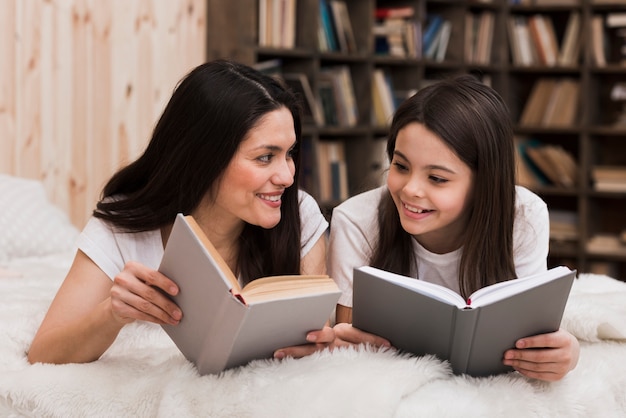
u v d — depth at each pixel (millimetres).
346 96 4043
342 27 4020
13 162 3045
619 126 4555
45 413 1351
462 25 4453
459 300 1276
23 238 2576
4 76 3000
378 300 1342
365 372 1261
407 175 1541
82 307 1514
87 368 1404
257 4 3697
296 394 1231
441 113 1501
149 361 1457
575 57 4605
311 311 1298
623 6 4496
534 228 1713
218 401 1259
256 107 1495
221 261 1243
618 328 1548
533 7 4660
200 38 3664
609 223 4832
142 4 3404
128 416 1324
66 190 3203
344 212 1781
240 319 1198
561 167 4598
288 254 1694
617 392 1449
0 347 1537
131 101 3395
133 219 1576
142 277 1276
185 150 1532
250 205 1526
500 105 1578
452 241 1683
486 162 1528
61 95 3162
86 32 3223
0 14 2969
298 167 1668
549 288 1280
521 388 1312
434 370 1280
